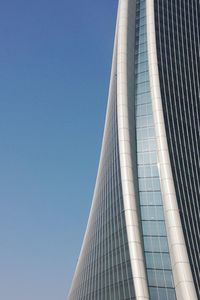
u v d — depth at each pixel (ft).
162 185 260.01
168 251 251.19
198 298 237.45
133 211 257.75
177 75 297.33
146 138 278.67
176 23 316.40
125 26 303.27
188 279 236.22
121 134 273.95
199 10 342.23
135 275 246.06
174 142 272.51
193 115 297.12
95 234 313.12
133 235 253.03
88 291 313.12
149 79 287.89
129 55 297.12
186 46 315.37
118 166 276.41
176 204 252.62
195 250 252.83
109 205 289.74
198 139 293.43
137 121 284.20
